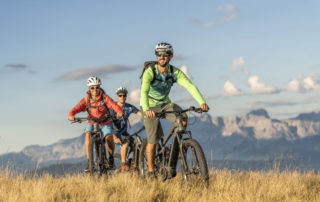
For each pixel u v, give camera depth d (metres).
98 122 8.38
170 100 7.03
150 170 7.18
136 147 8.33
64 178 7.62
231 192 5.96
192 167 6.23
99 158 8.01
